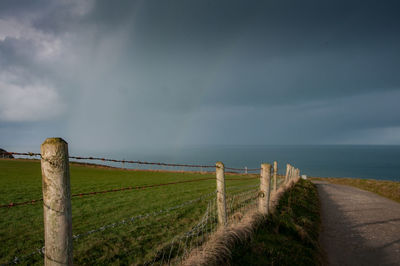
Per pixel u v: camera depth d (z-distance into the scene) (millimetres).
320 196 20391
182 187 17797
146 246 5906
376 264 7066
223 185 6012
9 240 6109
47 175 2494
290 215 9555
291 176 21234
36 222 7672
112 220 8250
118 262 5051
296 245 7074
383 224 11523
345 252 7867
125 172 31547
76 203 10961
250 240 6434
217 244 5414
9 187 14203
